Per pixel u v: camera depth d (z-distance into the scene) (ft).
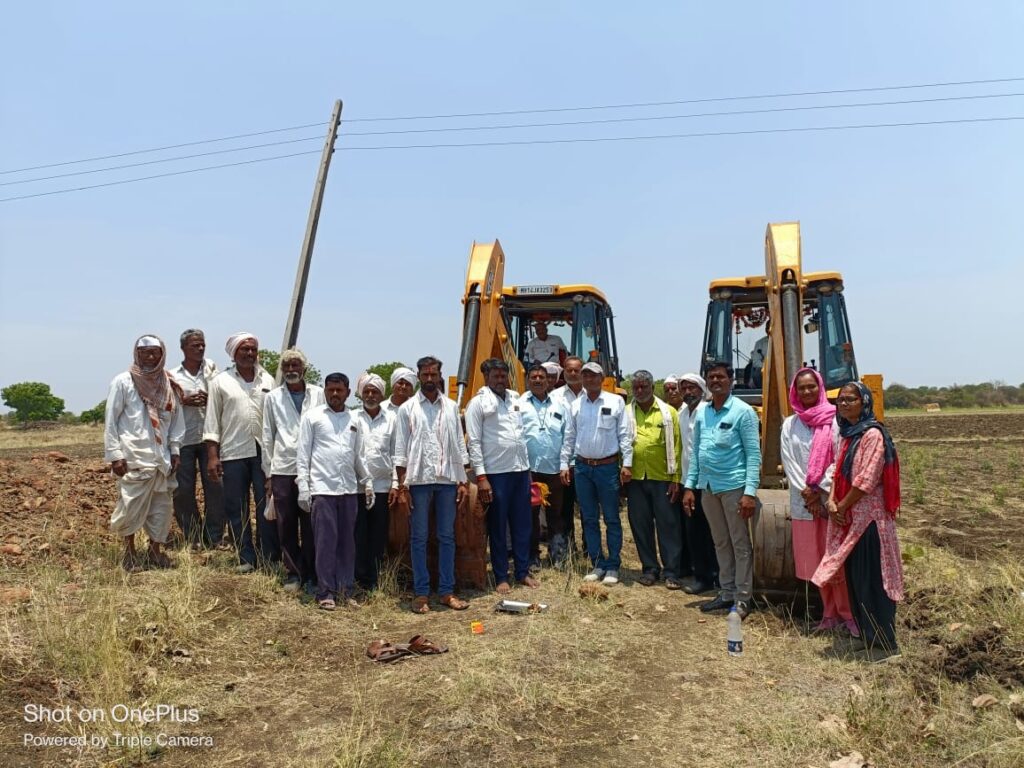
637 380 25.18
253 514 28.14
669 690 16.24
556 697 15.62
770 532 21.11
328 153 48.55
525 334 38.68
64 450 76.69
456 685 16.03
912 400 215.31
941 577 22.77
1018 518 36.17
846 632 19.19
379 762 13.06
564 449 25.88
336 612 20.75
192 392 24.75
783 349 24.70
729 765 13.07
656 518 24.68
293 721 14.80
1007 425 118.32
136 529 21.77
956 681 15.90
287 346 45.98
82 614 17.63
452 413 22.27
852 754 13.08
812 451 19.01
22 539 23.25
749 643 19.06
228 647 17.85
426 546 22.44
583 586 23.24
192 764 13.19
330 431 21.70
